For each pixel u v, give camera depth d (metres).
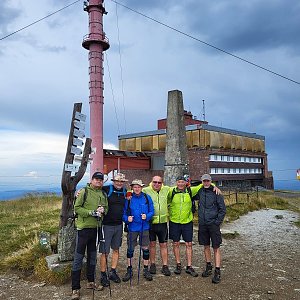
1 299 4.23
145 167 22.02
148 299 4.09
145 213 4.77
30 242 6.71
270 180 27.39
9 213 13.00
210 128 21.14
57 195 20.77
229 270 5.30
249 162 25.09
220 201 4.86
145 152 22.69
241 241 7.71
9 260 5.55
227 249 6.86
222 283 4.64
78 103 5.25
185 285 4.55
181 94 8.84
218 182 21.52
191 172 20.91
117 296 4.20
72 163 5.09
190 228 5.05
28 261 5.41
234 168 23.22
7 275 5.16
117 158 20.09
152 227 4.95
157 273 5.07
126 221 4.71
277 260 5.96
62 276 4.72
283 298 4.11
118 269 5.33
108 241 4.53
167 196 5.07
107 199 4.54
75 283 4.17
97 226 4.35
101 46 21.70
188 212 5.03
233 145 23.16
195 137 20.97
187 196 5.03
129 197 4.83
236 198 14.40
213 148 21.08
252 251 6.70
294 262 5.83
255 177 25.69
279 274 5.09
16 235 7.90
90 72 21.44
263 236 8.34
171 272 5.13
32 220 10.70
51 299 4.19
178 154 8.37
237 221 10.73
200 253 6.47
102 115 21.31
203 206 4.91
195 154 20.83
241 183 23.97
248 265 5.61
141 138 23.95
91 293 4.30
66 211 5.01
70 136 5.15
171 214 5.07
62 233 4.96
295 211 14.12
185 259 5.99
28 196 19.95
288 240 7.85
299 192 26.86
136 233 4.80
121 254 6.33
